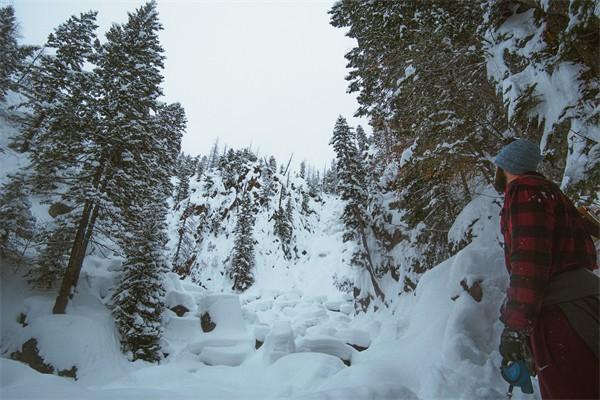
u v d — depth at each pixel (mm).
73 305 16906
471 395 4094
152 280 16953
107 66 18922
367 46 12008
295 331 22641
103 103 18219
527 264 1271
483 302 5887
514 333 1407
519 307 1252
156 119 20203
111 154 17953
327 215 69062
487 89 8250
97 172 17500
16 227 16609
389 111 12055
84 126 18000
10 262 17844
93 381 12375
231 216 58812
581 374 1156
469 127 8453
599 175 3672
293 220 62125
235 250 50250
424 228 15844
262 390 6188
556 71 4773
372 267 23359
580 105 4340
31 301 16000
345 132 26875
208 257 52344
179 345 18156
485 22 7020
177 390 4789
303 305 36312
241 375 10656
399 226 21594
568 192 3949
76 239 16469
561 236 1353
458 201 13352
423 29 8781
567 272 1323
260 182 64500
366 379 5398
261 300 39781
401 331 8523
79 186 16969
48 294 17172
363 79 13227
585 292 1262
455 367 4781
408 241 19797
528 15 6242
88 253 21547
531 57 5395
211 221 58500
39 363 12633
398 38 10344
